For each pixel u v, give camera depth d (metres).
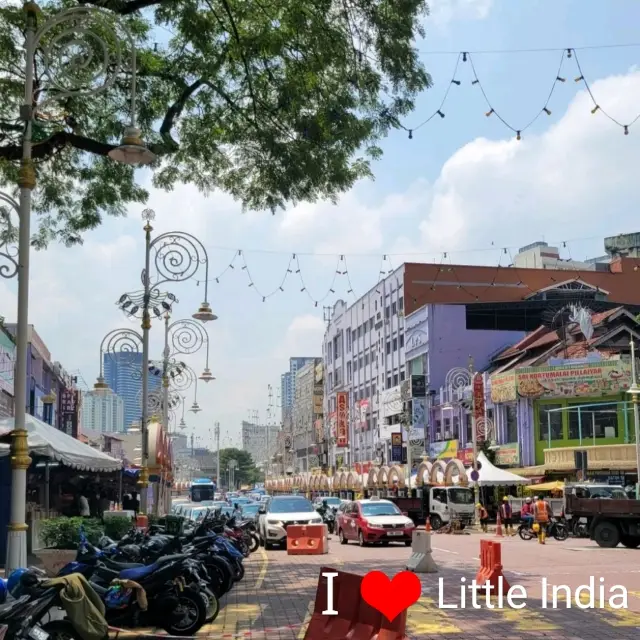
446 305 61.44
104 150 16.09
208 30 15.85
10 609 8.03
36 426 19.58
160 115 18.25
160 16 16.19
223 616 12.52
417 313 63.44
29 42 12.20
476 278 66.88
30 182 11.89
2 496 19.09
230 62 17.11
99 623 8.30
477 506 39.28
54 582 8.18
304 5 15.55
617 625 11.20
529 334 59.44
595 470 41.84
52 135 15.97
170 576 10.68
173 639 10.40
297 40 15.91
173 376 34.59
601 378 44.44
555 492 42.59
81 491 29.02
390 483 51.09
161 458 30.41
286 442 120.69
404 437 61.88
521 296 66.56
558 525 30.89
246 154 17.95
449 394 56.16
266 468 149.38
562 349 49.91
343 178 16.88
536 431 46.19
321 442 93.81
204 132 18.34
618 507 25.80
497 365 58.88
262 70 16.77
